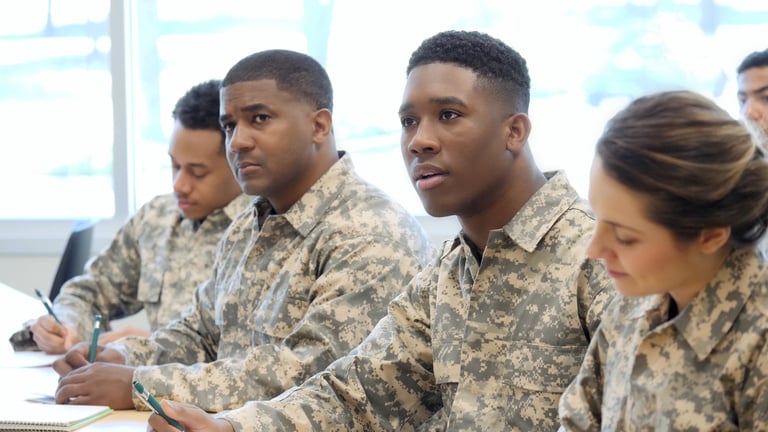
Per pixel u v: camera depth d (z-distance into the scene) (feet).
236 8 13.23
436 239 12.44
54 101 13.78
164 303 9.26
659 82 11.57
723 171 3.62
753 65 9.51
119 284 9.89
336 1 12.70
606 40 11.76
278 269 7.13
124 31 13.50
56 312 9.26
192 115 8.88
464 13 12.28
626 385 4.15
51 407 6.22
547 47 11.95
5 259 13.85
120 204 13.69
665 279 3.85
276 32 13.10
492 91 5.32
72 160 13.76
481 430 5.29
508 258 5.41
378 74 12.64
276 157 7.02
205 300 8.01
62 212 13.88
